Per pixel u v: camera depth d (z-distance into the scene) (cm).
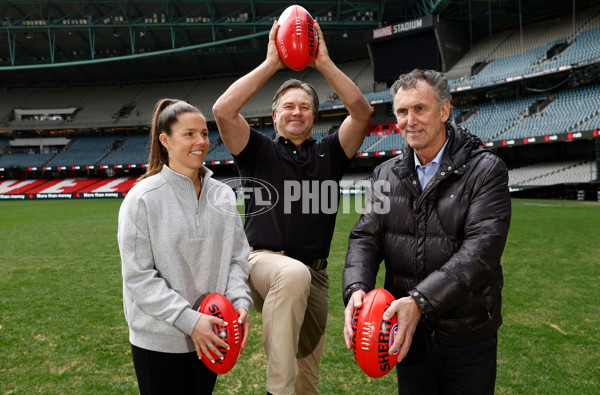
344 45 3306
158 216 173
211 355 163
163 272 173
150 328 168
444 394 185
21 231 1193
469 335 171
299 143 235
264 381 304
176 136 176
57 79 3928
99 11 2950
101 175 3950
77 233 1144
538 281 560
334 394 283
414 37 2891
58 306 483
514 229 1048
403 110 175
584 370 310
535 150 2639
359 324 158
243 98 207
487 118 2725
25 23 2883
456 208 172
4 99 3988
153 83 4053
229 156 3409
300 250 223
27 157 3788
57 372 318
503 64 2741
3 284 586
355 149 241
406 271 184
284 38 200
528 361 326
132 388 293
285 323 184
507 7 2672
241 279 187
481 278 158
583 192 2103
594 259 694
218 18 2948
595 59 2180
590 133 2072
